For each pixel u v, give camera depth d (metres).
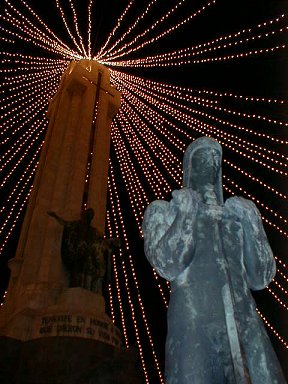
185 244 3.27
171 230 3.34
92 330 12.15
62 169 16.89
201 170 3.78
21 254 15.64
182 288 3.24
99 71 20.48
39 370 11.14
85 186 16.59
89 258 14.12
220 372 2.95
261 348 3.04
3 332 12.73
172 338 3.08
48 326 12.05
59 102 19.64
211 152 3.82
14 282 14.88
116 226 20.17
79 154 17.23
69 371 11.09
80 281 13.66
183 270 3.31
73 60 21.47
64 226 14.76
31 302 13.14
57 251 14.73
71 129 18.02
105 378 10.89
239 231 3.54
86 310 12.63
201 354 2.94
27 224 16.42
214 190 3.78
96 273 13.98
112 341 12.34
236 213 3.60
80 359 11.39
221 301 3.14
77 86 19.31
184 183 3.87
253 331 3.10
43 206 16.17
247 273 3.47
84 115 18.41
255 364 2.98
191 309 3.12
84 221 14.96
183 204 3.42
